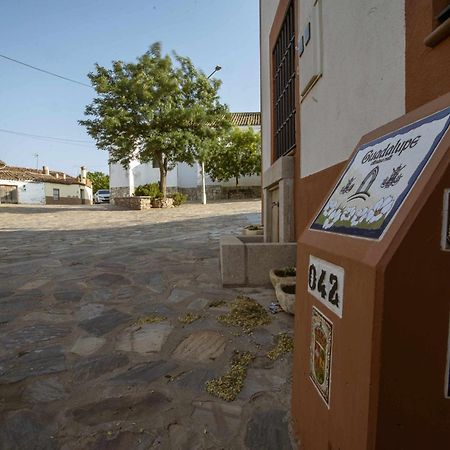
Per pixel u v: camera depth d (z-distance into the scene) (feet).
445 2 5.11
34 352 8.99
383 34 6.57
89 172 180.65
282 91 16.39
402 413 3.12
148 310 11.93
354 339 3.42
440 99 3.89
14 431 6.07
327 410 4.10
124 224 41.01
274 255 13.84
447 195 3.00
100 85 55.31
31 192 113.09
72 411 6.57
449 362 3.10
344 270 3.67
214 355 8.59
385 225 3.27
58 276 16.80
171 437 5.84
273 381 7.39
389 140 4.39
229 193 92.48
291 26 14.53
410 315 3.04
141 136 58.95
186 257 20.56
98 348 9.18
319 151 10.59
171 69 60.44
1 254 22.71
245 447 5.57
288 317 10.69
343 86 8.59
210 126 64.18
